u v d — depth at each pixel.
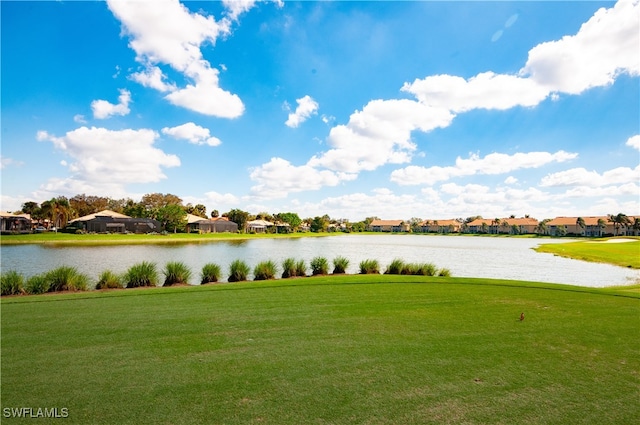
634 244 49.88
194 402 3.76
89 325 6.61
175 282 13.10
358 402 3.75
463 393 3.96
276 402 3.75
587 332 6.23
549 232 106.50
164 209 77.81
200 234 78.38
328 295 9.66
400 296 9.53
